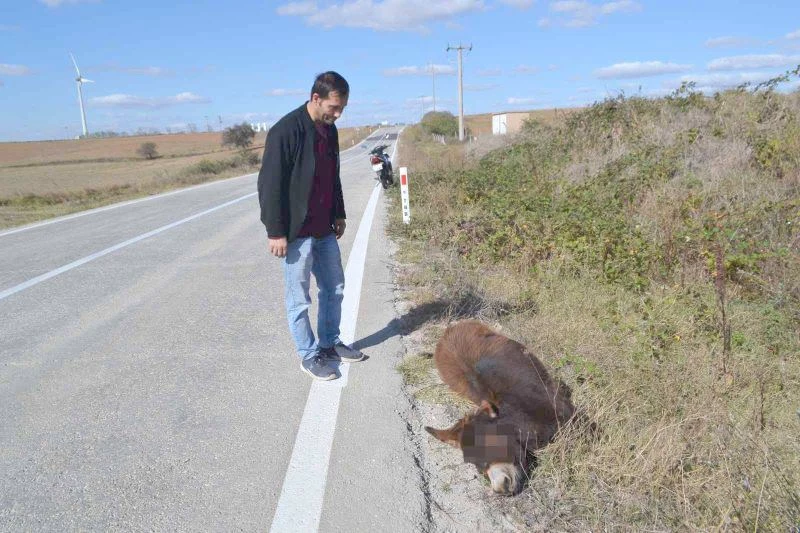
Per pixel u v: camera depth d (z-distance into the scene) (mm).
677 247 6465
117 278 7781
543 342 4699
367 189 18375
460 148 32375
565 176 11258
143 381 4605
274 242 4215
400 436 3705
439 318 5660
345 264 8094
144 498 3168
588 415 3582
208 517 3008
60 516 3043
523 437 3273
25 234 12023
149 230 11570
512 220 8148
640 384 3969
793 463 3203
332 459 3480
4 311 6516
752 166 9617
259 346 5262
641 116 13164
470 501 3105
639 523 2818
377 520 2959
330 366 4730
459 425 3252
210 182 25750
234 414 4043
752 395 3973
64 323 6031
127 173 44938
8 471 3445
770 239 6230
